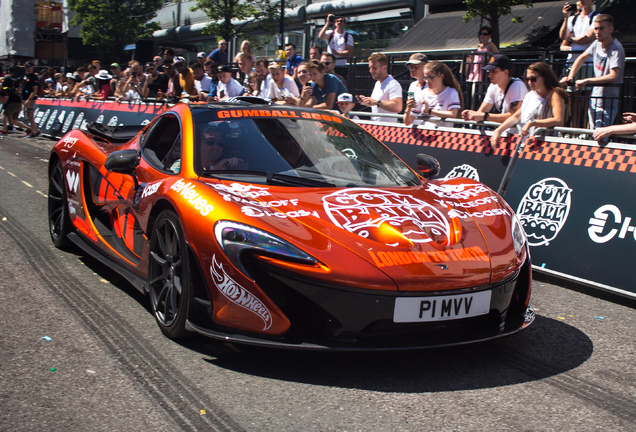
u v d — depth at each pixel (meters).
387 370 2.84
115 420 2.30
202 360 2.87
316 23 20.80
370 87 9.71
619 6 9.88
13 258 4.56
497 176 5.05
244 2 23.12
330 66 8.28
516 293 3.13
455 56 12.18
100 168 4.36
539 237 4.56
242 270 2.70
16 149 11.93
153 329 3.24
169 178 3.37
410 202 3.20
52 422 2.27
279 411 2.41
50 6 33.47
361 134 4.02
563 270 4.34
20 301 3.63
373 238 2.81
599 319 3.71
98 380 2.63
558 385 2.76
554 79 4.90
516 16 11.97
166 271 3.19
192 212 2.92
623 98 6.45
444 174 5.48
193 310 2.89
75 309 3.52
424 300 2.67
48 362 2.80
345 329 2.66
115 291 3.88
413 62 6.41
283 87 7.81
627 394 2.69
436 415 2.43
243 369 2.78
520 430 2.33
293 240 2.72
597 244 4.21
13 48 32.81
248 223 2.78
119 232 4.00
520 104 5.73
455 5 14.38
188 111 3.84
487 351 3.13
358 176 3.50
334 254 2.70
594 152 4.44
